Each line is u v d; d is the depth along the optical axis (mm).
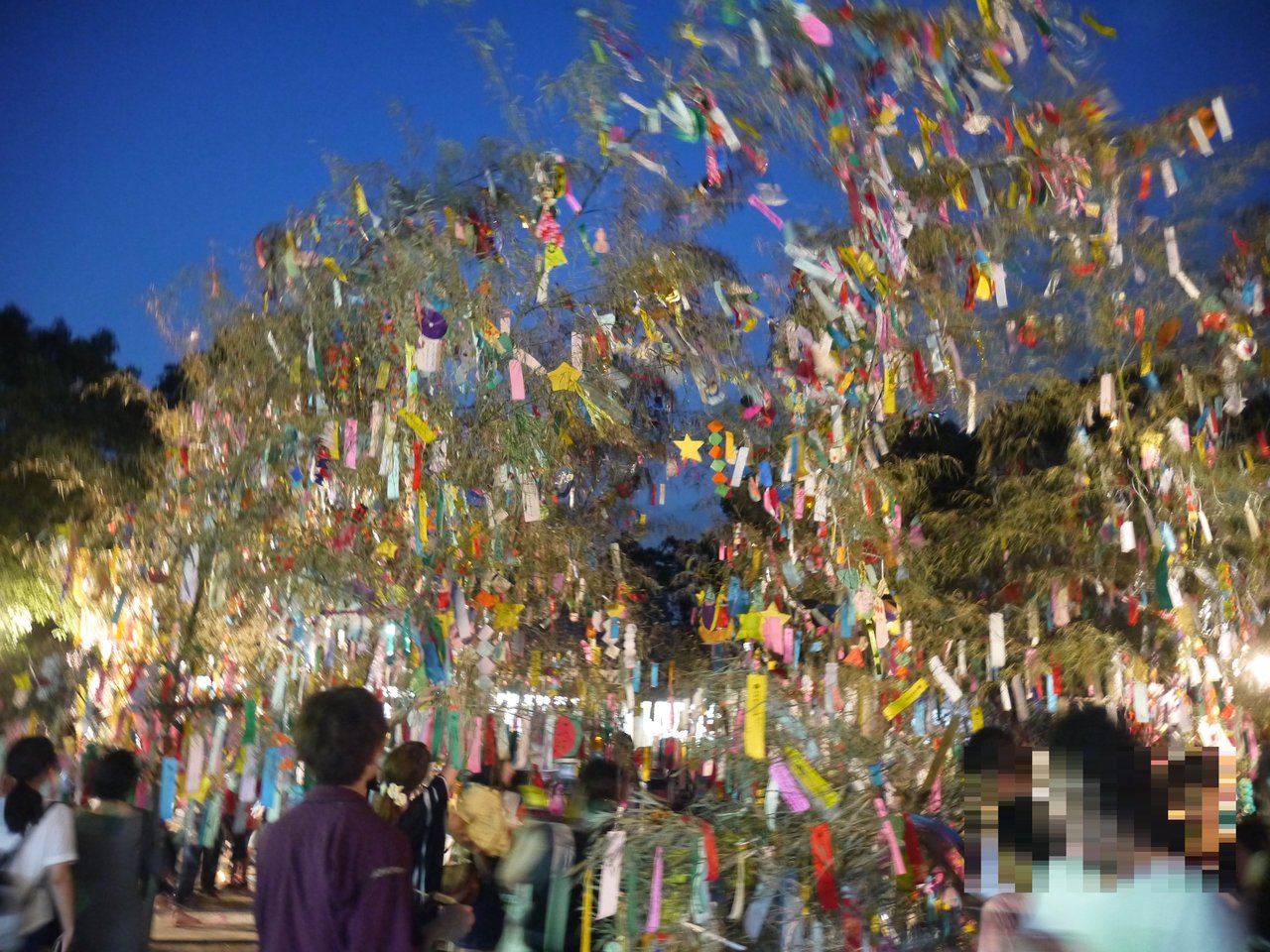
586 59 6855
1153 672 8203
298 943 2482
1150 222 7941
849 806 3793
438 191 7629
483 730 6629
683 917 3684
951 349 7613
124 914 4238
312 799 2605
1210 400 8562
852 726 4234
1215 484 8375
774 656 5566
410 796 4535
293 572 7277
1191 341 8641
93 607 8898
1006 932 2041
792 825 3832
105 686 8070
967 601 9445
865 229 6758
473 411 7746
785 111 6402
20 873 3932
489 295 7613
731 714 4281
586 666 7652
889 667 6918
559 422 8266
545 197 7652
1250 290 7938
